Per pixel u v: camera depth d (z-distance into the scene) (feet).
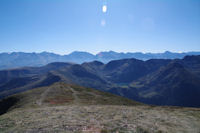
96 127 53.57
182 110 107.86
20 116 72.90
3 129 54.34
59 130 50.01
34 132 49.08
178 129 59.88
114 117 69.05
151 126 58.85
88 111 81.00
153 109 105.29
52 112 78.79
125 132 50.31
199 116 88.79
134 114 77.97
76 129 50.96
